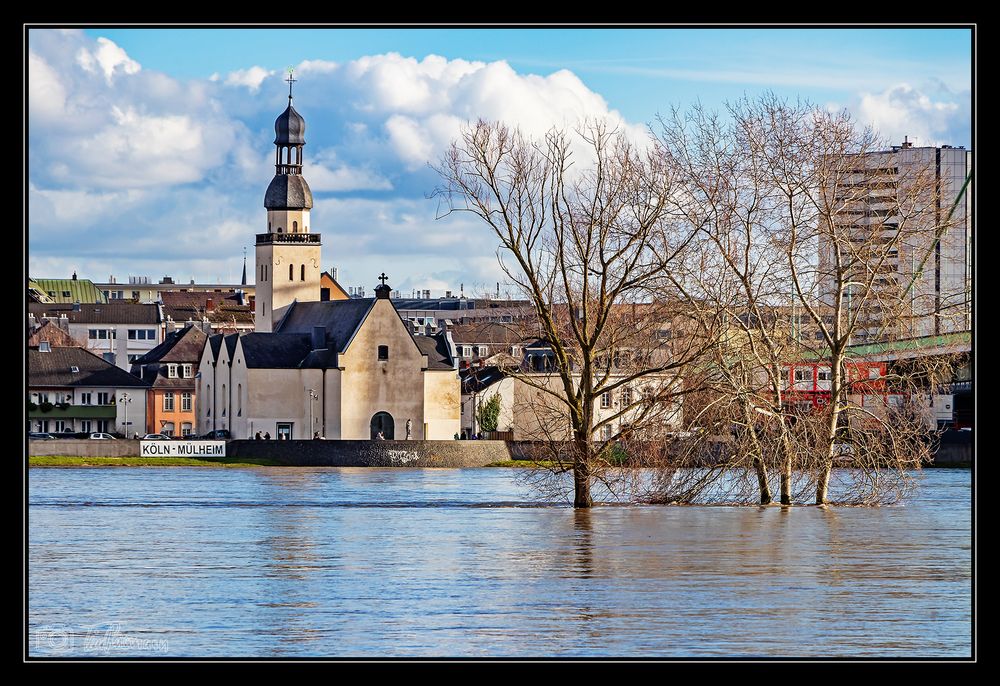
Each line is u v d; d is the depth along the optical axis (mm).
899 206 151000
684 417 154875
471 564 119000
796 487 173125
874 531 141000
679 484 157750
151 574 113562
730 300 150375
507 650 86312
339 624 93125
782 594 105250
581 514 158375
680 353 154250
